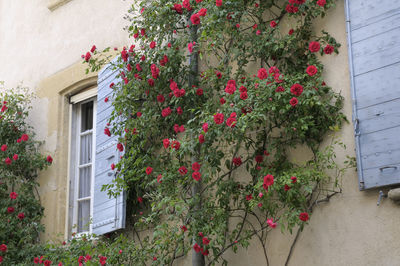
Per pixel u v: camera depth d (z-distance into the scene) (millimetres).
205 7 5367
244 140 5137
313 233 4707
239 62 5387
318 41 4992
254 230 5004
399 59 4430
